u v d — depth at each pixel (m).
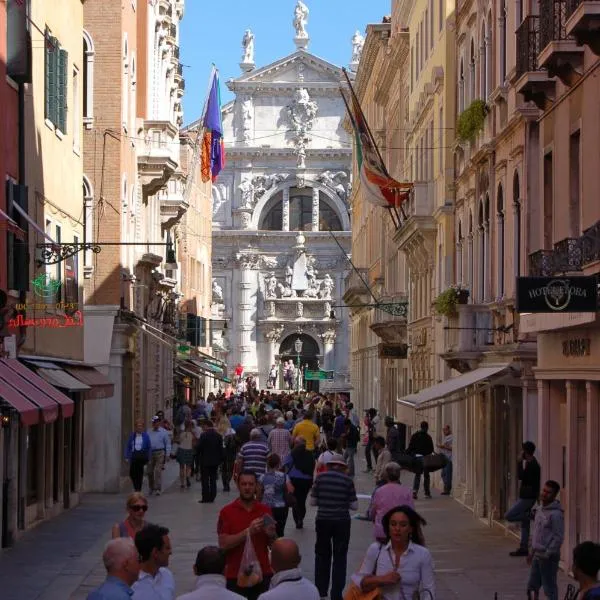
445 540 28.02
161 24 53.59
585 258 20.77
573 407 23.11
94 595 10.67
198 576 11.59
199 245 85.25
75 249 30.64
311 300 114.94
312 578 22.25
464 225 38.41
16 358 26.56
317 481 20.03
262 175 115.00
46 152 30.64
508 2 30.95
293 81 114.06
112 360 40.38
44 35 30.00
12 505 26.62
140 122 47.75
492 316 32.56
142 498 14.55
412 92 54.97
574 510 22.97
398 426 53.75
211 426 36.19
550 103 24.73
